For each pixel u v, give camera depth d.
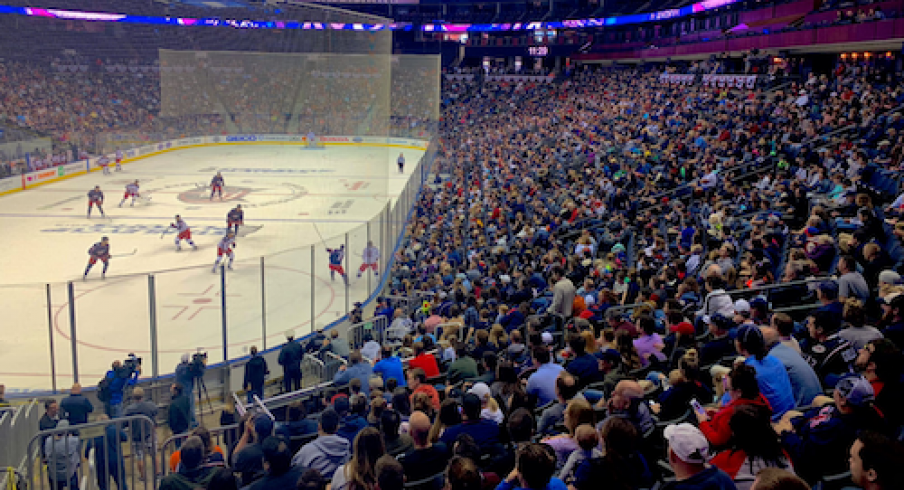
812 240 11.45
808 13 42.88
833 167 18.58
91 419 12.02
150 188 34.38
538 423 6.28
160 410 11.76
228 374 13.59
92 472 8.48
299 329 15.74
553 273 13.15
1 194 31.16
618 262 14.31
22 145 26.00
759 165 21.45
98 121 18.67
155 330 12.79
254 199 23.33
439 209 28.09
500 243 19.55
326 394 8.98
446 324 11.01
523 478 4.09
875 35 32.34
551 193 26.28
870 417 4.58
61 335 14.27
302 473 5.22
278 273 15.75
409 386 7.86
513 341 8.39
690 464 3.97
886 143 18.30
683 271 11.93
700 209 18.11
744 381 4.83
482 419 5.98
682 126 32.16
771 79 36.59
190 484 5.58
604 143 34.03
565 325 10.04
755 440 4.20
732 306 9.00
